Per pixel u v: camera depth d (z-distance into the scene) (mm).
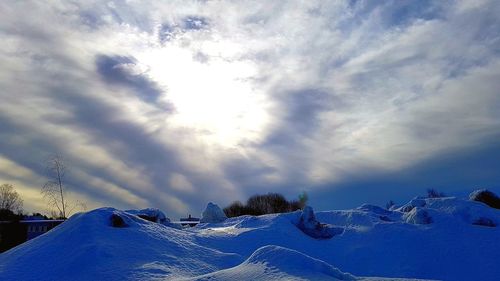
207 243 22531
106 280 16234
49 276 17266
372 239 25250
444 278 21859
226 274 13453
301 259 13609
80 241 19453
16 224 46250
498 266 22344
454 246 24031
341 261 23578
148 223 22922
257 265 13633
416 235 25281
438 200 30203
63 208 49906
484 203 30328
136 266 17375
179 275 16766
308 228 26734
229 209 57562
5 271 17859
